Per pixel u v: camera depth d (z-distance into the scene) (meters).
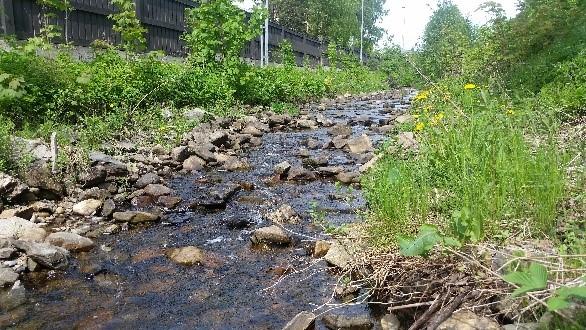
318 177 6.70
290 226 4.80
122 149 7.21
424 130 5.29
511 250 2.83
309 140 9.05
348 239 3.79
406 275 3.13
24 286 3.55
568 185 3.54
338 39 43.09
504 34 10.83
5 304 3.30
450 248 2.90
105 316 3.21
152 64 10.45
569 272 2.47
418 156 4.50
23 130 6.79
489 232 3.12
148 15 14.29
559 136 4.46
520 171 3.46
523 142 3.84
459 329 2.42
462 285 2.77
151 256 4.14
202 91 11.27
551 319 2.27
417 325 2.62
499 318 2.56
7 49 9.27
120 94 8.95
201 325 3.11
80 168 5.80
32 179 5.27
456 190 3.56
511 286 2.56
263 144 9.05
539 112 4.66
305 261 4.00
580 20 8.85
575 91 6.55
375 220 3.73
